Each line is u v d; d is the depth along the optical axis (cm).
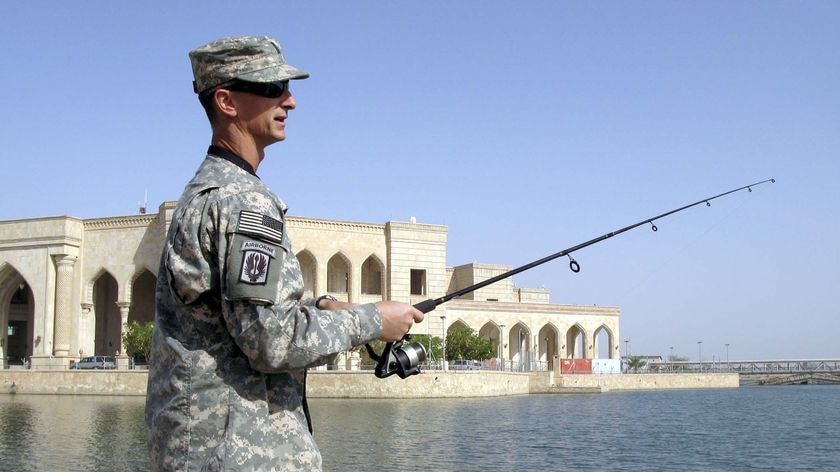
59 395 6075
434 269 8306
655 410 5559
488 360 8350
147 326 6875
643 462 2605
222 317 360
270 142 398
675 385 10794
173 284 358
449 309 9038
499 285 10956
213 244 355
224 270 347
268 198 371
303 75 404
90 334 7612
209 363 355
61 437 2900
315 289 7800
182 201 373
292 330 346
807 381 13388
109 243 7556
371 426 3569
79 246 7606
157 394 365
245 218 353
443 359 7331
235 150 389
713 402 7025
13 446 2628
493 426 3694
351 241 8006
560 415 4662
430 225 8319
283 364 346
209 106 395
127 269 7462
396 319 396
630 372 11319
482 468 2338
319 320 360
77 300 7550
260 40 396
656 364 13062
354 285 7975
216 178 372
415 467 2316
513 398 6781
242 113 388
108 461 2280
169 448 353
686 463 2614
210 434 349
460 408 5012
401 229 8169
